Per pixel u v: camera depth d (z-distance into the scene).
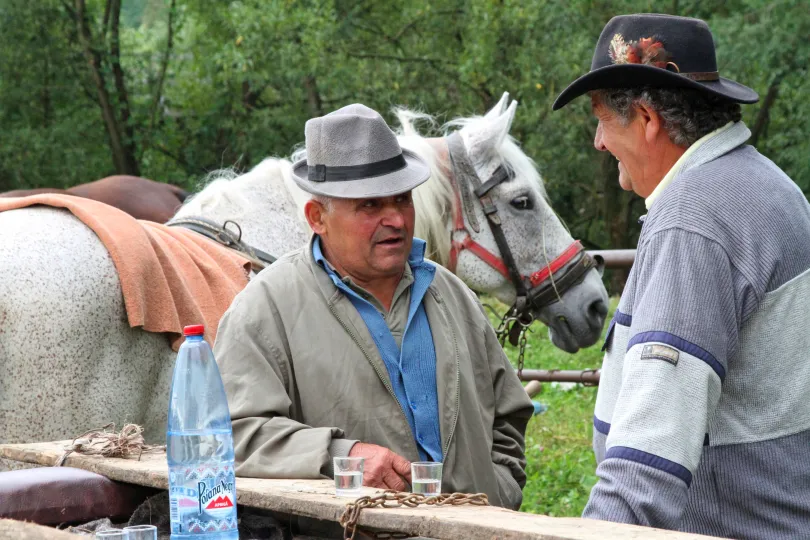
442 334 2.62
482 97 18.27
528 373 5.71
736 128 2.20
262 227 4.03
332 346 2.52
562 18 16.28
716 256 1.97
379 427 2.49
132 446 2.46
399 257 2.55
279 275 2.62
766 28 15.24
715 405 1.94
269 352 2.50
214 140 19.28
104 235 3.24
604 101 2.27
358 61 18.22
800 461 2.03
